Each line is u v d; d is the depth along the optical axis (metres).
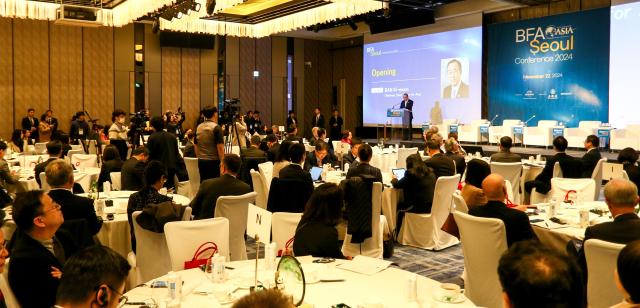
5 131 15.88
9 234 4.12
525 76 14.85
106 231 4.79
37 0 11.12
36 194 2.79
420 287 2.83
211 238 3.72
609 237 3.30
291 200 5.64
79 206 4.07
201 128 7.55
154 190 4.46
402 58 17.64
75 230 3.72
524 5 14.18
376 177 5.84
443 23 16.33
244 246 5.09
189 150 9.43
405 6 15.54
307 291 2.75
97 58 17.12
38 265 2.70
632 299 1.74
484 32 15.88
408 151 10.72
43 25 16.31
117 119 10.98
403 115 16.55
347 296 2.68
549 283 1.25
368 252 5.70
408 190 6.61
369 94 18.94
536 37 14.54
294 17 12.85
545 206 5.30
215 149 7.52
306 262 3.24
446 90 16.34
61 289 1.73
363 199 5.43
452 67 16.14
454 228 4.43
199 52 18.75
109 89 17.33
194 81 18.69
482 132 14.61
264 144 10.75
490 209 3.74
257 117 17.25
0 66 15.75
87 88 17.02
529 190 7.98
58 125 16.62
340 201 3.47
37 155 10.73
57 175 4.04
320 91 21.36
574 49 13.74
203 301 2.58
